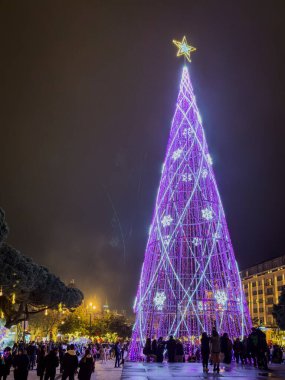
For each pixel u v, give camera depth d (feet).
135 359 133.90
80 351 198.29
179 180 138.10
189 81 146.51
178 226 132.77
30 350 136.67
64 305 217.15
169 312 132.26
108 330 375.25
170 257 135.23
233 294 131.54
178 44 148.36
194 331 135.54
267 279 453.17
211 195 136.98
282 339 331.16
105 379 103.45
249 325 134.21
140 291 139.13
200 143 139.64
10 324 189.37
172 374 79.92
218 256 134.41
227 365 100.58
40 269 187.01
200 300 127.75
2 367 76.38
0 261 152.46
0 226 125.39
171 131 143.74
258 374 78.89
